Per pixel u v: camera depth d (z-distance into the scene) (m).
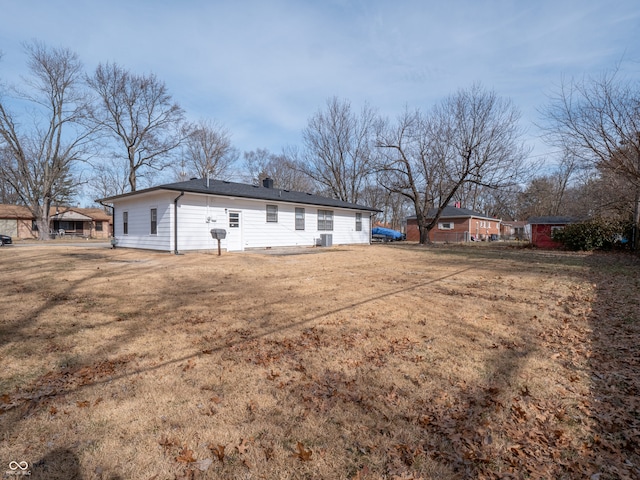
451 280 8.11
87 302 5.48
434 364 3.40
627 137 11.66
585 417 2.52
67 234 39.09
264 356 3.54
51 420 2.36
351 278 8.20
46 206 28.78
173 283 7.14
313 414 2.51
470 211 36.59
